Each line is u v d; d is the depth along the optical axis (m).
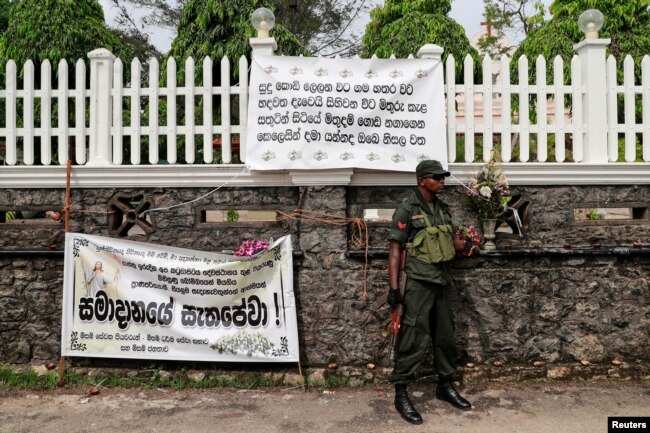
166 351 4.57
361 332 4.62
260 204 4.73
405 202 4.08
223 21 8.70
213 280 4.54
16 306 4.74
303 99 4.57
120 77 4.78
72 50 7.49
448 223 4.08
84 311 4.62
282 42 8.87
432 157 4.62
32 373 4.64
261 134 4.59
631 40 7.85
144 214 4.90
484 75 4.77
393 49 8.84
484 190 4.41
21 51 7.40
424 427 3.80
